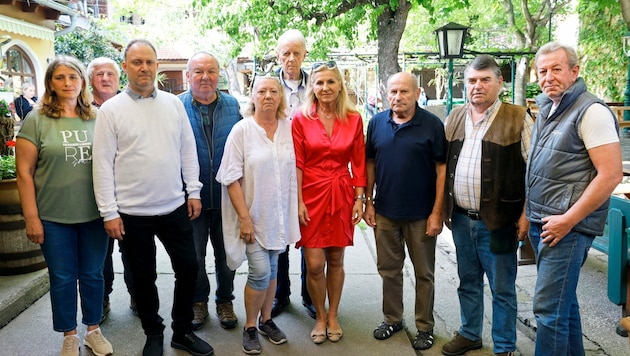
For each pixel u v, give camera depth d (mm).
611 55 13344
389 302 3215
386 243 3133
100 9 22422
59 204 2717
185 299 2947
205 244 3355
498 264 2795
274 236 2918
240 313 3578
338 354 3021
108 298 3555
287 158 2932
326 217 3008
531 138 2543
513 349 2863
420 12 16406
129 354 3018
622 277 3182
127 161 2645
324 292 3178
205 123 3230
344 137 2992
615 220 3184
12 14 8727
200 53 3176
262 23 9109
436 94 22125
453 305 3742
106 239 2928
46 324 3381
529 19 13422
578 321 2613
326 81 2906
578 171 2299
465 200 2822
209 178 3248
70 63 2719
